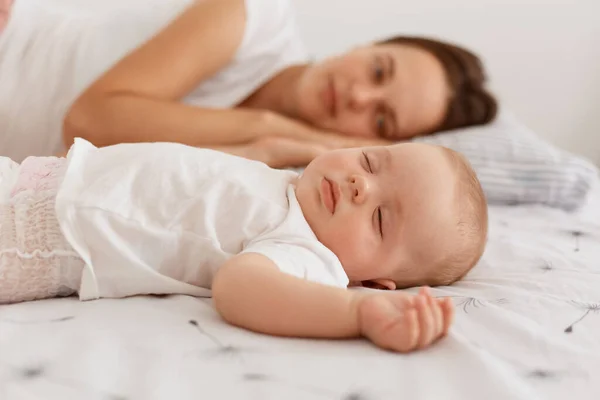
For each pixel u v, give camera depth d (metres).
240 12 1.28
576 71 2.06
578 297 0.80
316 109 1.37
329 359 0.59
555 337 0.67
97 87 1.19
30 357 0.54
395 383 0.55
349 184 0.85
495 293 0.80
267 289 0.65
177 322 0.65
